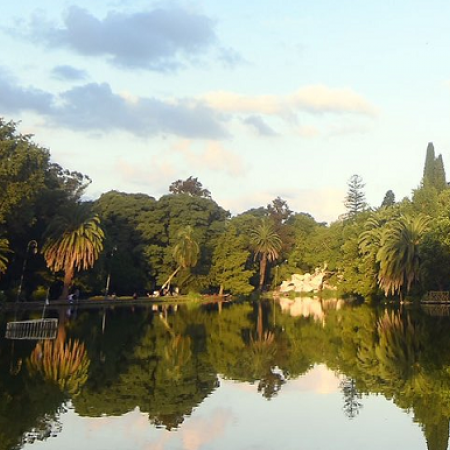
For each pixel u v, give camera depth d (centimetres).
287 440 1630
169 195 10838
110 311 6538
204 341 3853
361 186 12731
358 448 1562
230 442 1605
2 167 5588
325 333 4369
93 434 1653
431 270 7144
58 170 8300
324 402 2097
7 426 1719
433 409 1980
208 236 10731
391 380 2483
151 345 3594
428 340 3784
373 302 8644
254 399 2141
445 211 7600
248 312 6800
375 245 8238
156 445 1564
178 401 2086
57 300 7294
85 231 7088
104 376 2523
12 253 6612
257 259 12281
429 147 11150
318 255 11794
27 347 3353
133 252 9738
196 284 10100
